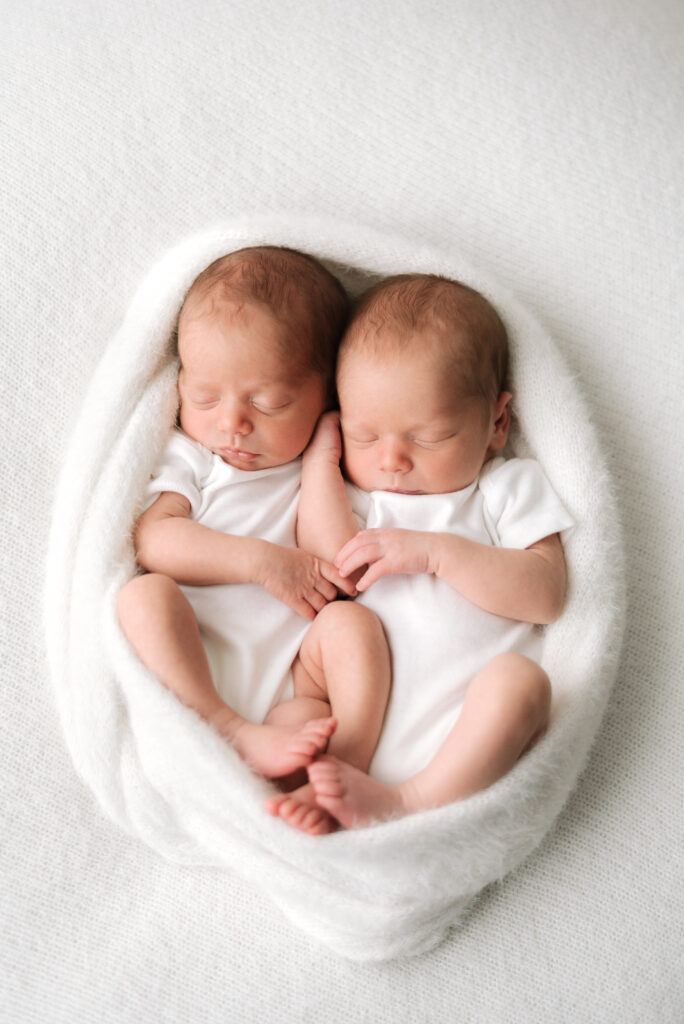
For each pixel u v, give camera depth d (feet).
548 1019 4.58
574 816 4.85
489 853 4.25
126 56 5.61
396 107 5.68
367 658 4.44
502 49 5.76
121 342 5.06
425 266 5.17
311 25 5.75
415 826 3.95
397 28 5.78
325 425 5.07
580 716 4.47
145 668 4.21
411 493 4.87
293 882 4.23
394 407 4.61
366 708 4.36
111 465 4.75
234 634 4.63
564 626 4.75
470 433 4.73
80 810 4.90
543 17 5.85
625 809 4.85
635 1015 4.59
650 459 5.33
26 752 4.89
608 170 5.58
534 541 4.75
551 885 4.75
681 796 4.88
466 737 4.10
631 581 5.19
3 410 5.14
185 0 5.76
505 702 4.08
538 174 5.60
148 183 5.47
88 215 5.38
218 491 4.88
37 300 5.26
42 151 5.40
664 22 5.94
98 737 4.55
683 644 5.10
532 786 4.22
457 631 4.55
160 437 4.91
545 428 5.07
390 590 4.73
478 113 5.67
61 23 5.65
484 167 5.63
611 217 5.54
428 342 4.63
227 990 4.62
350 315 5.04
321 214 5.58
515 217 5.58
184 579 4.66
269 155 5.60
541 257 5.55
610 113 5.66
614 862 4.78
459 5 5.85
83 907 4.81
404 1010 4.58
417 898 4.25
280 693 4.67
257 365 4.66
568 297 5.51
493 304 5.12
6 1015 4.63
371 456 4.82
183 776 4.21
